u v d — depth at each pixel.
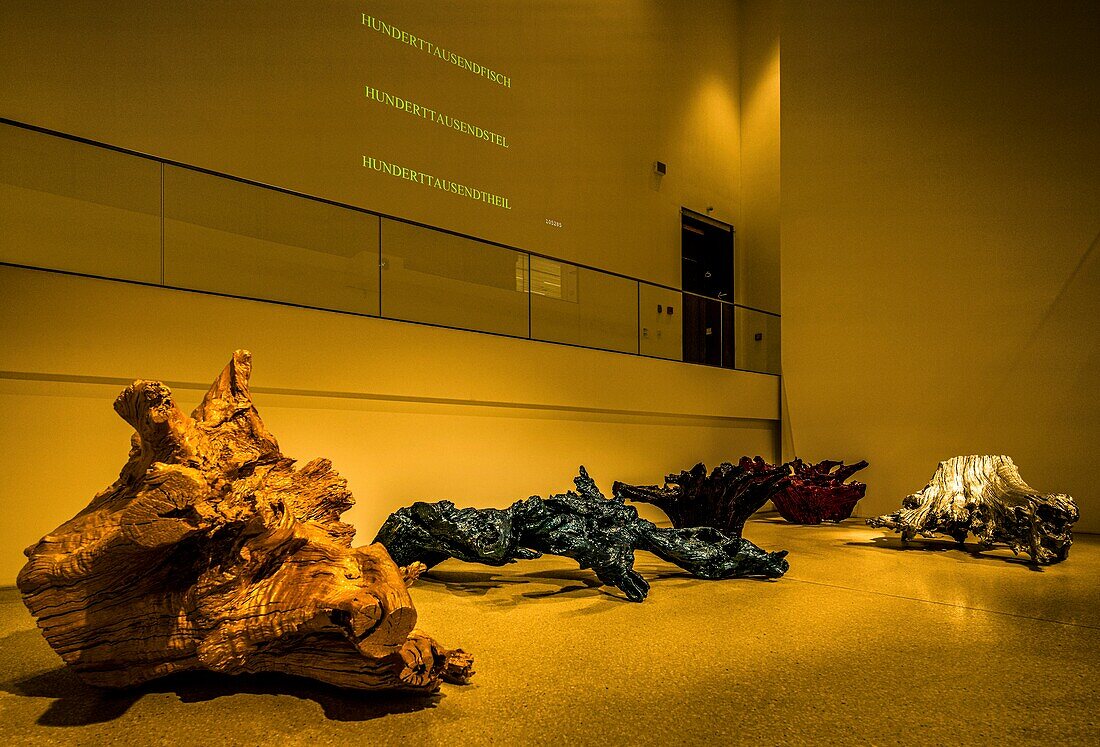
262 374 5.21
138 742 2.06
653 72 11.42
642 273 10.97
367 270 7.52
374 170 7.69
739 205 13.18
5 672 2.71
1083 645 3.11
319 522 3.15
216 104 6.58
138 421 2.52
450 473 6.35
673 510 5.99
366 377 5.75
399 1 8.05
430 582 4.70
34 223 5.61
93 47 5.89
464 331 6.47
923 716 2.26
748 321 10.52
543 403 7.10
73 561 2.27
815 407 9.59
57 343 4.43
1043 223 7.91
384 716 2.25
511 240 9.05
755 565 4.80
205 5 6.55
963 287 8.43
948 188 8.60
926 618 3.63
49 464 4.43
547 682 2.58
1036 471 7.80
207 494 2.22
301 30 7.19
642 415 8.36
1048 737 2.10
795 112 9.93
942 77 8.69
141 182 6.14
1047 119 7.92
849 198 9.41
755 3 13.30
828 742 2.05
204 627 2.34
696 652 2.99
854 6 9.43
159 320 4.80
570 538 4.22
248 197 6.75
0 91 5.44
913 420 8.72
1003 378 8.09
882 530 7.79
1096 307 7.53
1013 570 5.18
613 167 10.60
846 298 9.38
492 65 9.02
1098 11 7.63
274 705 2.34
